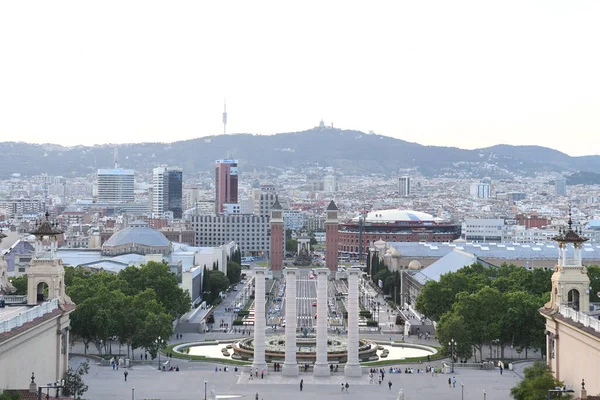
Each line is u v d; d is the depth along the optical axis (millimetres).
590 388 153875
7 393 136875
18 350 153125
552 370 177625
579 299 180125
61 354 182250
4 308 176500
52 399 143875
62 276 186875
